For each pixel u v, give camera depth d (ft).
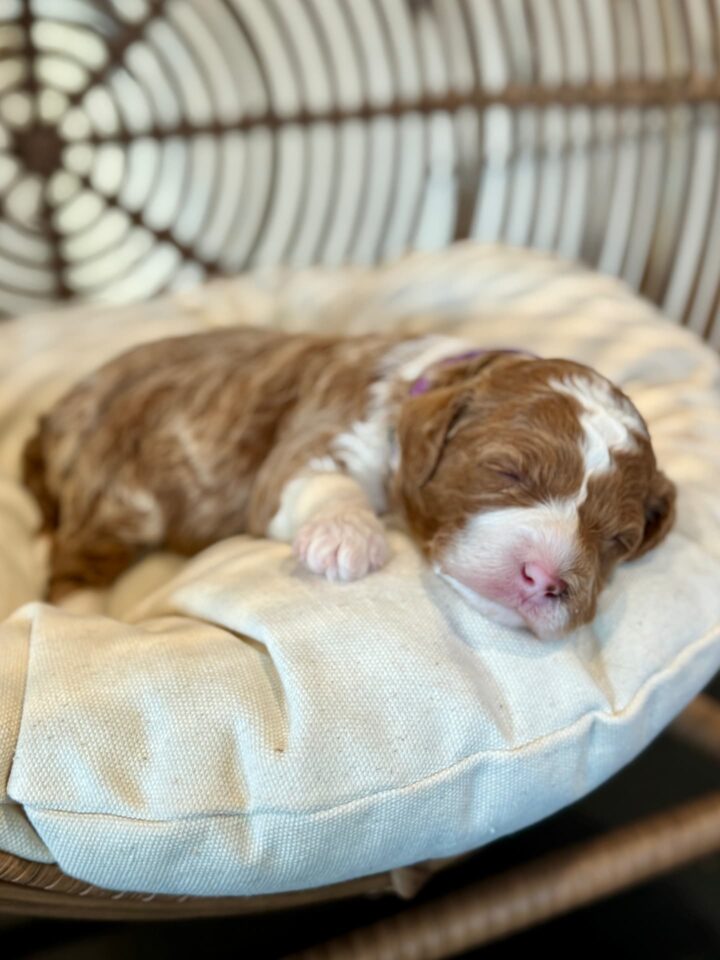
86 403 1.18
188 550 1.14
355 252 1.72
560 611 0.73
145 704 0.65
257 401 1.09
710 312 1.66
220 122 1.64
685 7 1.60
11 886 0.62
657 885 1.20
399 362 1.02
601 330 1.24
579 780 0.74
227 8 1.58
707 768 1.36
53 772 0.62
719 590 0.85
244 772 0.65
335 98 1.65
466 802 0.69
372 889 0.80
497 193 1.71
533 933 1.13
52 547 1.15
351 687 0.68
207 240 1.69
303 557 0.80
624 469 0.79
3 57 1.54
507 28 1.64
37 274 1.64
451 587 0.78
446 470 0.83
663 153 1.66
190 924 1.11
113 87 1.60
